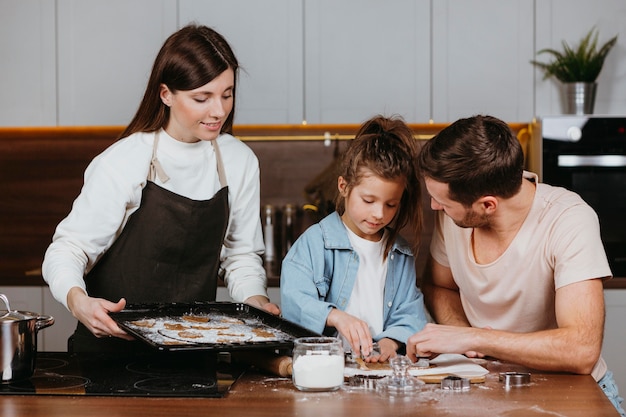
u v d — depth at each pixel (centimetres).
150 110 222
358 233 211
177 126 222
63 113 400
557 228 186
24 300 390
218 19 396
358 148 197
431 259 224
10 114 401
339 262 210
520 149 182
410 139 203
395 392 165
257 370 188
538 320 199
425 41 393
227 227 234
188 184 227
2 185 441
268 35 395
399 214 211
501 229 192
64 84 399
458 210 185
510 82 392
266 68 396
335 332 209
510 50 391
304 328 185
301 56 395
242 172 237
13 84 400
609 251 375
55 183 441
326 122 397
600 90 389
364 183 195
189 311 216
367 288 211
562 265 183
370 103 395
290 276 207
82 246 215
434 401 158
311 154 435
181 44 206
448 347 178
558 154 374
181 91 206
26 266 444
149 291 226
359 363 186
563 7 388
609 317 371
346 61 395
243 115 398
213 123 209
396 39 393
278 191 436
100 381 176
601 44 388
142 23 397
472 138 178
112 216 217
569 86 381
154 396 163
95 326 188
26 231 443
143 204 222
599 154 372
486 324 207
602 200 374
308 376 166
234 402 159
